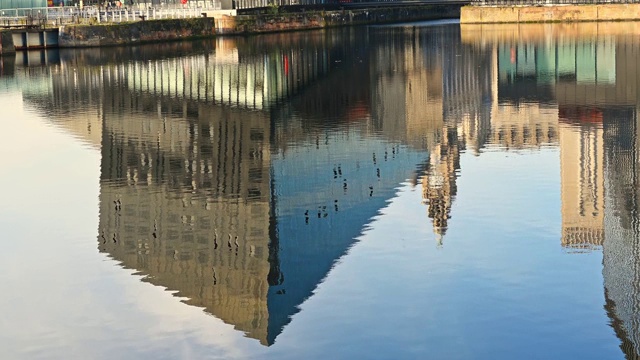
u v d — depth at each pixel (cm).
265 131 8719
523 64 14200
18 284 4441
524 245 4650
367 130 8744
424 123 9369
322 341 3644
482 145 7325
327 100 10606
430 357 3478
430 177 6288
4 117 9169
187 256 5000
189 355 3619
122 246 5094
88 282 4475
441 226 5012
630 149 7081
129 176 7006
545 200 5494
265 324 3819
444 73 13350
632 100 9856
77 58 14538
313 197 6106
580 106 9794
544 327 3662
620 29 18638
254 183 6631
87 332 3869
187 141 8319
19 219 5528
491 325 3703
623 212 5206
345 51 16075
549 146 7106
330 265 4491
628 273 4112
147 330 3862
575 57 14488
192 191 6594
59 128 8562
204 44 17162
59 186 6356
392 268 4406
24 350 3738
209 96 10856
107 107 9744
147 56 14900
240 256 4875
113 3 18850
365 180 6444
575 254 4472
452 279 4212
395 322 3772
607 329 3609
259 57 14912
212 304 4088
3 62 14100
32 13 16538
